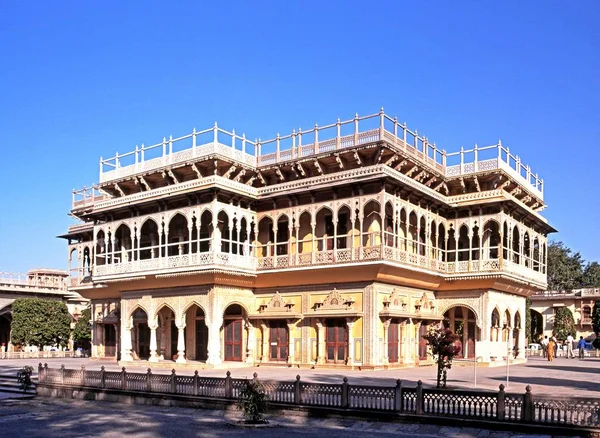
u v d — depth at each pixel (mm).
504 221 39344
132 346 43656
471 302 39469
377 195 34406
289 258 37219
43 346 61312
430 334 23984
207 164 38469
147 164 41156
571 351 51469
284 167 38719
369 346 34188
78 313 68188
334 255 35312
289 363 37219
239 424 20375
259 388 20984
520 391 22688
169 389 25109
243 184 38250
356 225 36469
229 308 40125
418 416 18938
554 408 17000
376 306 34500
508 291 41750
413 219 38812
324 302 36156
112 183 42500
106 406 25969
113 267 41250
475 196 39219
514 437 16875
